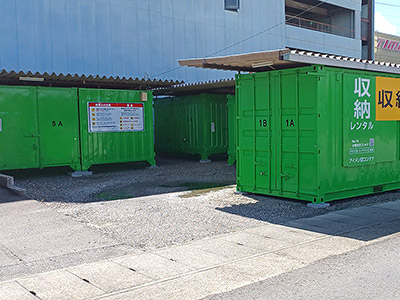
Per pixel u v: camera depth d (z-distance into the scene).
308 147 8.98
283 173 9.52
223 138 19.50
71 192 11.24
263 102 9.80
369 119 9.87
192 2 25.16
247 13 28.45
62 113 14.27
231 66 9.61
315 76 8.77
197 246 6.39
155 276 5.20
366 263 5.53
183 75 24.69
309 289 4.70
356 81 9.52
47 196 10.63
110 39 21.64
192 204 9.48
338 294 4.54
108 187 12.09
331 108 9.04
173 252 6.12
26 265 5.66
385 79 10.23
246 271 5.32
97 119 14.96
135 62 22.56
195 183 12.75
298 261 5.68
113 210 8.94
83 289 4.81
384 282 4.85
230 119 17.70
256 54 8.38
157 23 23.50
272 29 30.61
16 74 12.96
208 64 9.27
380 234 6.98
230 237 6.86
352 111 9.47
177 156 21.39
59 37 19.97
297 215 8.34
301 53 8.24
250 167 10.26
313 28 39.62
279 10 31.22
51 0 19.72
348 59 9.09
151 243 6.59
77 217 8.35
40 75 13.31
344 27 40.53
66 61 20.17
